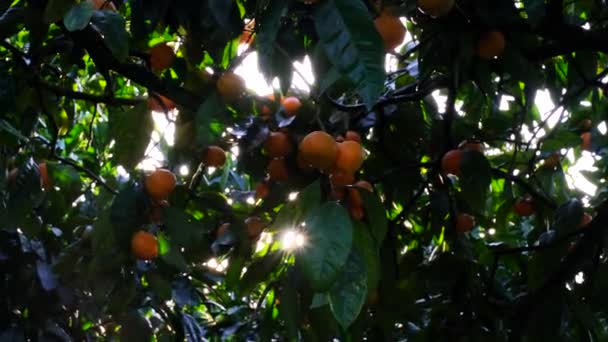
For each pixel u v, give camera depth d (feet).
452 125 8.29
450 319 8.11
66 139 9.78
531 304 8.08
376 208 5.99
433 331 8.11
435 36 6.68
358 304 5.62
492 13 6.48
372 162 8.29
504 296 8.65
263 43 5.74
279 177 6.77
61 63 7.77
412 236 8.68
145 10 6.48
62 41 7.46
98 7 6.47
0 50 8.44
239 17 6.28
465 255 8.13
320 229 5.56
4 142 7.64
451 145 8.06
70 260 7.32
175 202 7.15
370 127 7.88
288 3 5.78
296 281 6.26
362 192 6.01
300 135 6.62
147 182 6.46
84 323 9.11
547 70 8.16
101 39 6.98
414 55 8.75
